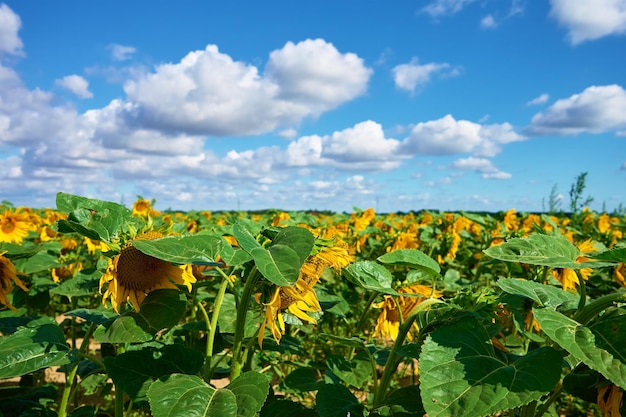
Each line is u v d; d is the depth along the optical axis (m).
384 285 2.97
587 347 1.97
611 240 8.72
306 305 2.72
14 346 2.67
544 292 2.46
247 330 3.73
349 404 2.62
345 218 12.55
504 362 2.10
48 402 3.98
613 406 2.15
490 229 8.15
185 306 2.85
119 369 2.64
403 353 2.57
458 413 1.84
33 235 7.62
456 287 4.21
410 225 10.51
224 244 2.45
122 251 2.81
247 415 2.16
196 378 2.48
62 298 5.68
